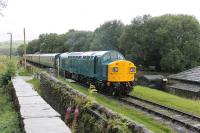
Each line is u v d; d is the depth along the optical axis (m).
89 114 9.85
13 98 19.17
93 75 26.31
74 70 33.16
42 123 7.53
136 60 70.50
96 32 82.12
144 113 17.22
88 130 9.36
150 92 26.19
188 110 18.70
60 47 95.00
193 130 13.60
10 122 11.34
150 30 68.50
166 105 19.94
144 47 68.88
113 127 7.60
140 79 59.53
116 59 25.05
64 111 13.05
